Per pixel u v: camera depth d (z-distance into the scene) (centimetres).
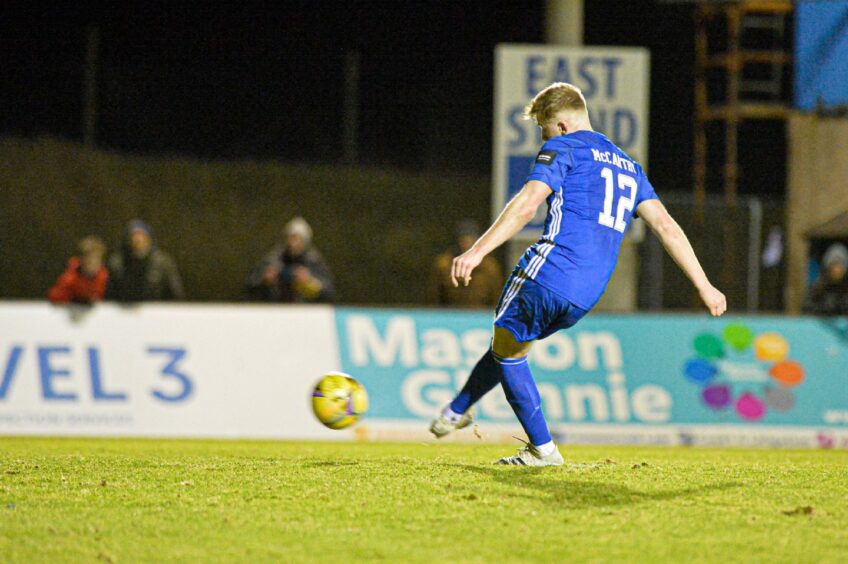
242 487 1722
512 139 4275
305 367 3881
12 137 7812
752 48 8112
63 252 7725
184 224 8075
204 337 3869
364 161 8456
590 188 1820
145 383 3834
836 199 6731
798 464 2145
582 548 1375
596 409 3884
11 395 3775
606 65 4291
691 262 1878
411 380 3878
